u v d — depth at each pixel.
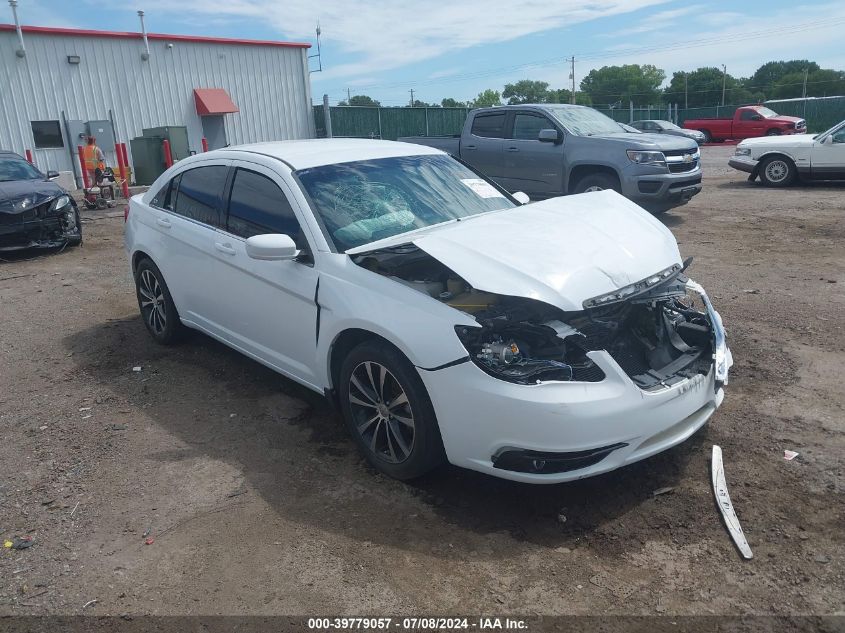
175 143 21.00
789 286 7.02
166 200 5.40
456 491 3.57
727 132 34.25
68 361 5.57
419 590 2.86
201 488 3.66
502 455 3.15
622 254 3.60
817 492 3.40
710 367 3.67
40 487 3.72
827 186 14.76
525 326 3.24
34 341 6.07
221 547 3.18
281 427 4.33
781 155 14.85
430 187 4.62
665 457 3.79
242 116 26.91
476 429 3.17
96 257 9.73
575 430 3.04
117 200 16.66
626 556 3.03
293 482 3.71
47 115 21.72
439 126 32.19
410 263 3.65
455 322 3.21
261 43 26.88
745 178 17.27
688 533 3.16
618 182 10.26
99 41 22.64
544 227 3.81
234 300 4.61
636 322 3.69
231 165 4.76
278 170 4.34
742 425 4.11
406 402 3.47
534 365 3.14
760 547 3.03
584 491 3.52
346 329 3.69
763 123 33.19
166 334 5.64
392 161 4.75
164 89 24.48
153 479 3.77
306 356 4.09
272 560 3.07
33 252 10.02
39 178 10.61
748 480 3.54
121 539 3.26
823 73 97.44
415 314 3.34
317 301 3.83
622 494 3.48
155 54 24.08
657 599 2.76
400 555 3.08
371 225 4.10
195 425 4.38
